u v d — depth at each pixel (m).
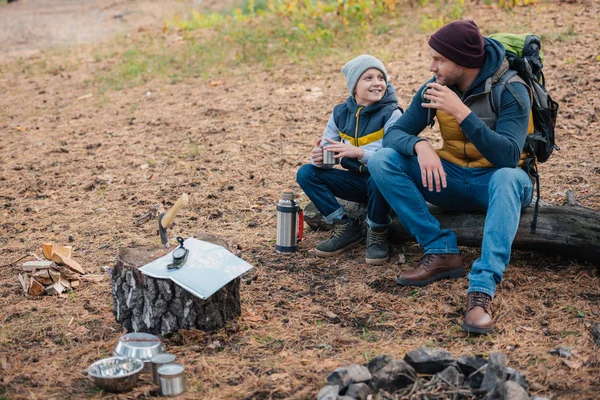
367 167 4.38
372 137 4.59
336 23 11.30
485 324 3.66
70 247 4.70
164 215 3.93
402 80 8.58
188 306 3.69
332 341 3.69
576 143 6.55
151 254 3.89
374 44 10.21
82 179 6.72
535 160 4.11
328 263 4.71
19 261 4.91
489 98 4.00
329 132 4.84
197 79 9.95
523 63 4.00
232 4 16.33
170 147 7.45
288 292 4.30
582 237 4.22
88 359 3.57
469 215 4.45
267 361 3.50
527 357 3.44
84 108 9.32
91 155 7.41
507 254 3.80
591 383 3.18
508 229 3.80
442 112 4.16
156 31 13.66
